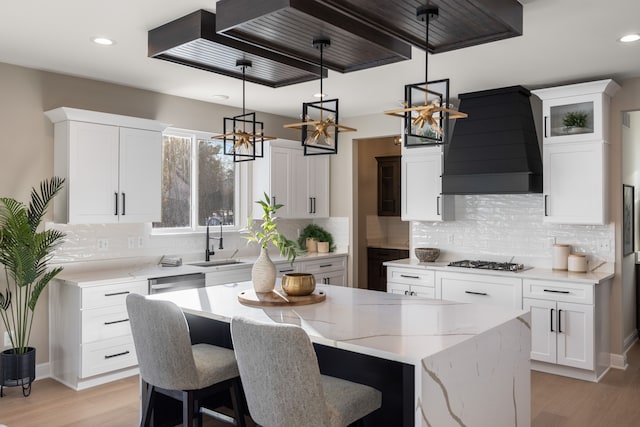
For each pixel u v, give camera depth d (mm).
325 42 2988
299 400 1961
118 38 3480
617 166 4539
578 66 4090
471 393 2217
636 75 4363
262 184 5891
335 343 2164
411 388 1924
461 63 4004
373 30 3012
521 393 2678
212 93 5102
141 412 2941
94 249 4594
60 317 4207
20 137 4156
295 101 5477
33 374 3908
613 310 4602
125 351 4219
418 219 5379
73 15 3084
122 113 4762
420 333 2287
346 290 3488
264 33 2867
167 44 3197
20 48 3695
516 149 4574
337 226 6621
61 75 4363
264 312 2742
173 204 5301
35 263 3822
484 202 5316
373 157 7926
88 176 4238
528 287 4465
